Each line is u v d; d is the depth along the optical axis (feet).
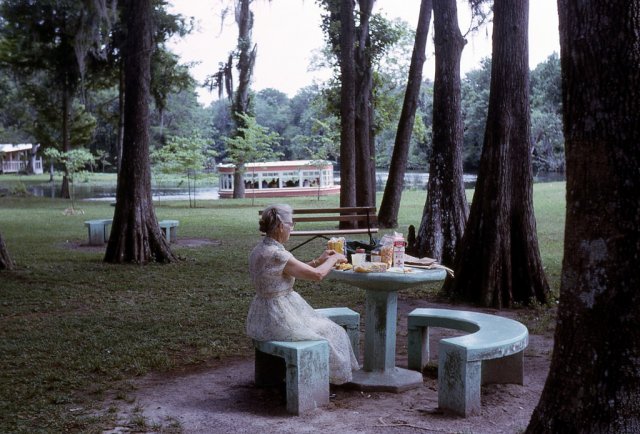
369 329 19.98
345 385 19.48
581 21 11.41
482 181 33.73
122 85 114.52
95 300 33.81
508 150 33.14
